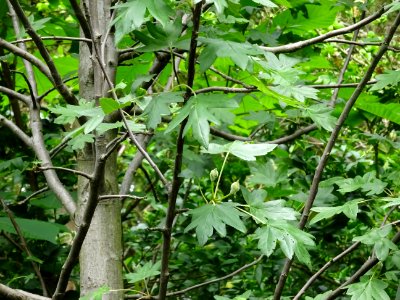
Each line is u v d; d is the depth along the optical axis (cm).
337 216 283
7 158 327
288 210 150
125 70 275
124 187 261
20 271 285
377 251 165
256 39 258
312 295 298
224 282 337
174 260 334
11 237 307
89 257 207
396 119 270
